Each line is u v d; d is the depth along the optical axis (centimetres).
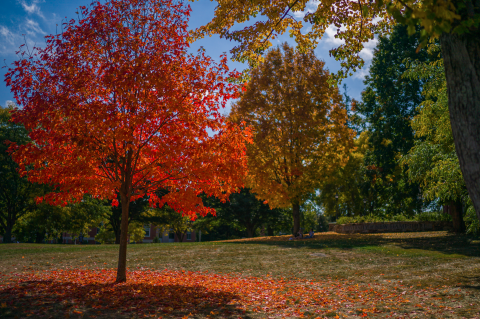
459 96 354
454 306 748
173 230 5734
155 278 1192
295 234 2589
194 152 990
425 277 1120
